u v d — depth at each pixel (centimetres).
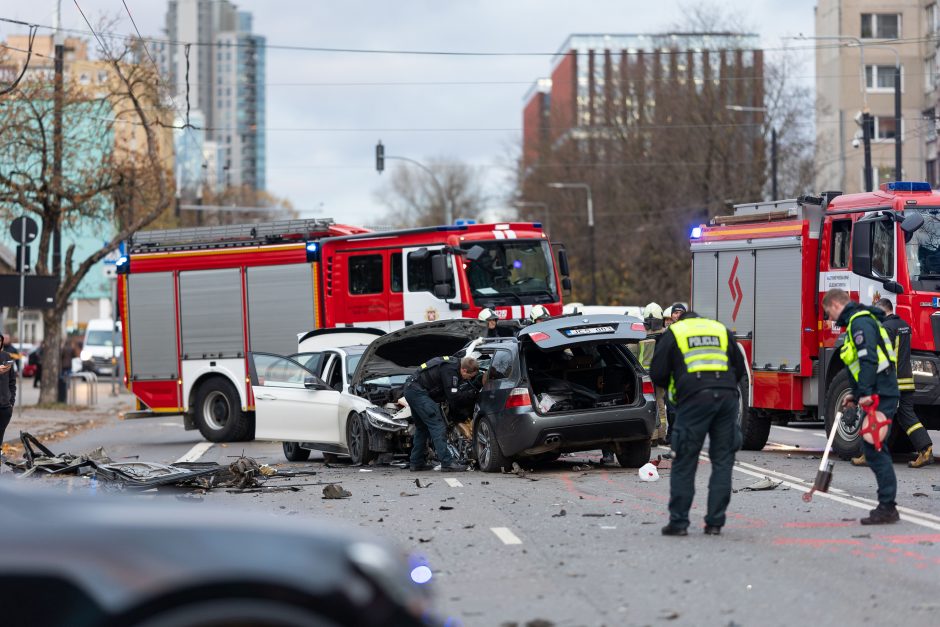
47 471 3931
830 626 1841
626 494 3469
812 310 4562
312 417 4675
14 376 4728
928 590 2095
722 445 2692
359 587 1112
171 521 1141
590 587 2144
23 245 7119
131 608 1059
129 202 8906
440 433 4228
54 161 8588
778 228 4688
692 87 15138
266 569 1082
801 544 2566
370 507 3259
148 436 6731
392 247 5912
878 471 2834
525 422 3950
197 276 6222
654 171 15625
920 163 14900
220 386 6100
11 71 8550
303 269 6053
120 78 8588
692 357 2667
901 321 4022
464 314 5712
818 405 4462
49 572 1074
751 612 1934
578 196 19112
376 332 5319
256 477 3919
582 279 16988
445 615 1931
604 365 4266
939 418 4444
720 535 2695
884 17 15525
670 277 15438
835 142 15650
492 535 2736
